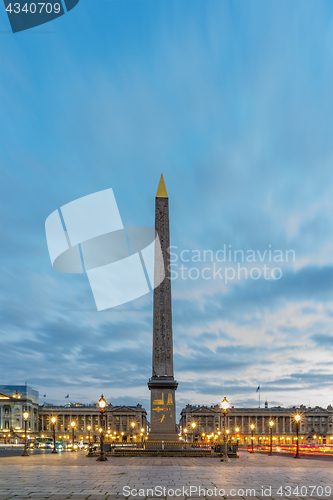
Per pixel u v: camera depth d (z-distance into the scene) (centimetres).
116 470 2589
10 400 16862
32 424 17412
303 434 17712
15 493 1590
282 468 2858
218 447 4403
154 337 4572
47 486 1798
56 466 2934
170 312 4603
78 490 1678
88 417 17888
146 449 4262
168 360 4541
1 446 8694
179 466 2955
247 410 18062
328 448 10131
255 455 5362
